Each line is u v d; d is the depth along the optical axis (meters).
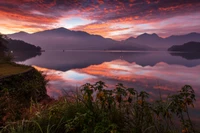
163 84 16.20
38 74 12.06
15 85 7.67
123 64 42.34
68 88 13.35
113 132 2.46
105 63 45.12
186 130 2.58
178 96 2.51
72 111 3.40
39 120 3.27
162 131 2.94
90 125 2.87
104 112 3.03
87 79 18.80
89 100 3.07
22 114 4.73
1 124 4.38
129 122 3.12
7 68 11.57
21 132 3.00
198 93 12.70
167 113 2.57
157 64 43.50
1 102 5.35
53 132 2.95
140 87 14.55
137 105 2.96
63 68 30.11
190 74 24.22
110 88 14.02
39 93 8.27
